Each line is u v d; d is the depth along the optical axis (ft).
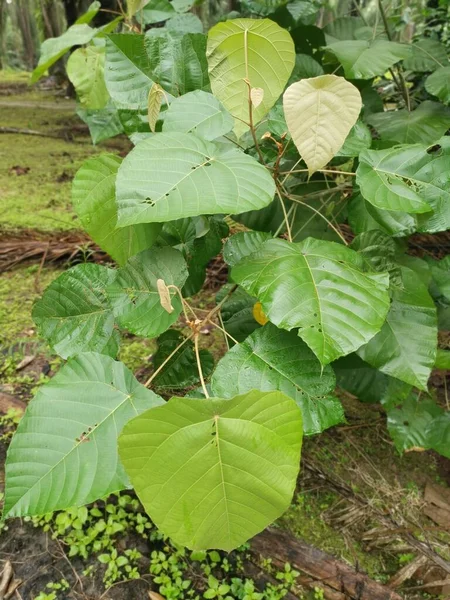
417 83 4.43
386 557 2.85
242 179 1.52
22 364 3.98
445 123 2.83
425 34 5.48
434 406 2.83
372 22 5.06
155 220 1.36
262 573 2.66
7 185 8.20
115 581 2.56
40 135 12.53
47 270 5.44
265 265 1.70
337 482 3.18
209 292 5.15
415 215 2.00
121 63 2.22
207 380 2.43
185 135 1.66
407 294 2.22
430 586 2.59
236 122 1.83
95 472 1.47
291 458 1.33
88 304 2.18
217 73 1.70
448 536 2.97
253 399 1.28
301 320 1.54
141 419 1.24
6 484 1.43
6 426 3.35
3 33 42.09
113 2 10.07
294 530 2.92
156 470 1.29
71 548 2.66
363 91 3.28
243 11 3.96
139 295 1.96
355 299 1.60
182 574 2.61
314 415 1.70
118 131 2.92
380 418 3.83
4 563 2.62
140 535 2.80
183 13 3.10
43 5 18.60
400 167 1.99
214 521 1.38
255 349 1.77
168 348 2.48
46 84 23.84
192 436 1.29
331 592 2.61
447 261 2.36
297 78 2.64
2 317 4.58
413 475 3.39
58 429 1.51
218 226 2.38
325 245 1.82
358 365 2.75
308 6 3.53
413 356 2.15
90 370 1.63
